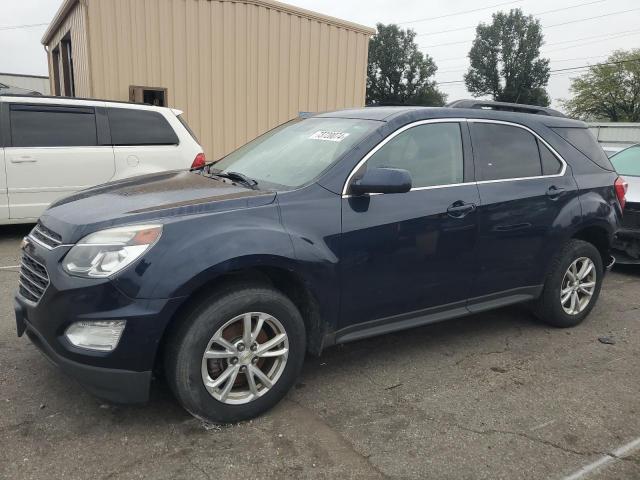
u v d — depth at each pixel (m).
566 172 4.50
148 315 2.71
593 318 5.03
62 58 12.12
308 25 11.27
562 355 4.15
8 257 6.39
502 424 3.15
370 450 2.85
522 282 4.30
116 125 7.17
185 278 2.75
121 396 2.79
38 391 3.30
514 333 4.57
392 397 3.42
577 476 2.71
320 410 3.24
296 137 4.04
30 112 6.76
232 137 10.71
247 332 3.00
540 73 74.81
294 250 3.06
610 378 3.78
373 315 3.54
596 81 61.81
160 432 2.94
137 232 2.78
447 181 3.81
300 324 3.19
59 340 2.77
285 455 2.78
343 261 3.29
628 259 6.51
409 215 3.53
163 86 9.81
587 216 4.51
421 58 75.75
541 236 4.29
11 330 4.20
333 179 3.34
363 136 3.56
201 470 2.64
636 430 3.13
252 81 10.73
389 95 76.75
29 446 2.77
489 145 4.11
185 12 9.81
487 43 75.06
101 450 2.76
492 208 3.94
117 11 9.20
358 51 12.23
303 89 11.48
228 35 10.30
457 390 3.54
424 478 2.65
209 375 2.99
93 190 3.59
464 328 4.66
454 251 3.78
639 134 30.72
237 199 3.09
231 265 2.86
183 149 7.57
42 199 6.81
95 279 2.71
